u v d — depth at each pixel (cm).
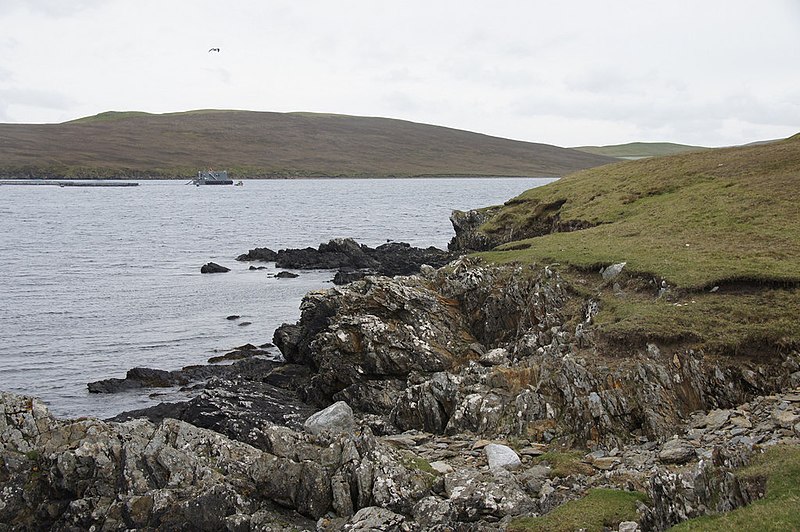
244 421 3047
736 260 3444
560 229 5916
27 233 11738
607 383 2512
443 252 8244
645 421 2364
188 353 4619
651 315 2925
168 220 14412
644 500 1742
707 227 4341
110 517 1942
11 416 2203
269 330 5222
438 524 1752
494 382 2741
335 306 3922
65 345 4778
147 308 5941
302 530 1895
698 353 2631
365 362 3456
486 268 4138
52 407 3600
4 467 2088
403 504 1881
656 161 7069
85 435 2161
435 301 3903
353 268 7856
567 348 2920
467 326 3909
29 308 5897
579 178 7512
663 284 3291
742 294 3097
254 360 4244
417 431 2709
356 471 1970
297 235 11738
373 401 3309
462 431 2584
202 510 1916
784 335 2650
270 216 15425
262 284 7062
